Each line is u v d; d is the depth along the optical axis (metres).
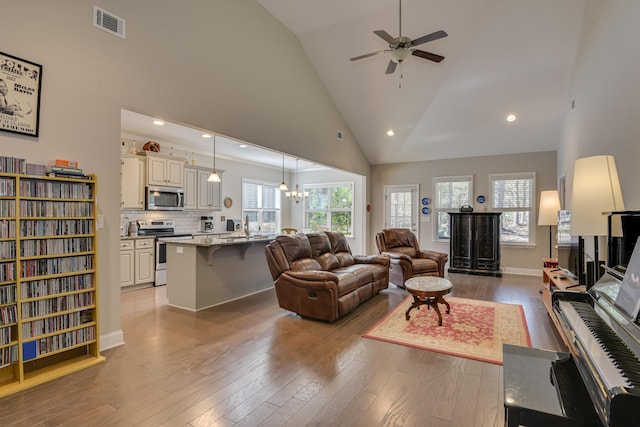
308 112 5.76
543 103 5.50
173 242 4.40
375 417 2.00
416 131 6.79
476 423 1.94
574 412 1.29
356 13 4.63
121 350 2.95
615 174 2.35
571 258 3.66
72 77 2.71
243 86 4.39
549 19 4.13
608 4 2.98
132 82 3.13
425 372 2.57
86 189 2.68
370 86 5.91
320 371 2.58
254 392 2.28
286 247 4.23
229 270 4.71
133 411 2.06
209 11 3.90
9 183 2.25
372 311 4.19
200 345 3.08
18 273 2.28
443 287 3.75
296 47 5.37
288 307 3.98
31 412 2.04
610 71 2.93
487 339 3.23
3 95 2.35
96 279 2.70
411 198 8.02
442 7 4.31
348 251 5.45
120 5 3.05
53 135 2.61
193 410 2.07
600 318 1.67
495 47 4.67
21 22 2.44
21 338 2.31
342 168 6.93
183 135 5.97
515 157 6.91
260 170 9.00
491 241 6.58
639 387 0.98
